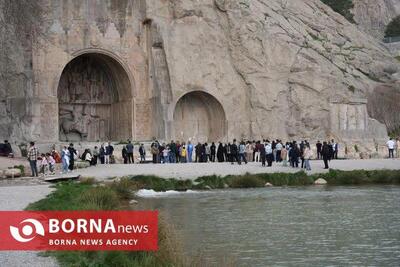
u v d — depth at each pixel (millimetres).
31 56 51406
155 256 14664
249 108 58594
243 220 25000
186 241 20859
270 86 58875
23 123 51000
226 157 51062
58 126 53938
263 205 29234
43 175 36031
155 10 57000
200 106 59094
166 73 56094
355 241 21047
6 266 13016
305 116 59125
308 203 29891
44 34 52094
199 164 44781
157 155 48344
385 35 119125
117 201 25156
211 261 17875
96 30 55562
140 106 57031
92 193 24031
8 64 50125
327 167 41531
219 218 25484
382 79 73000
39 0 51656
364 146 60094
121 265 13758
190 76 56719
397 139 63438
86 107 58594
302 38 64438
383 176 39062
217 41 58438
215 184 36469
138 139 56812
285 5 68438
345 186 37438
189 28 57469
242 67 59000
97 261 13539
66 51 54094
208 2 58719
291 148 43094
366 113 62250
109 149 47500
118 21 56531
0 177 34281
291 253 19234
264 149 42750
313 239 21328
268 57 59750
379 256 18969
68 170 39156
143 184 35125
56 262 13375
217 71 57938
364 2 121812
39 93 52562
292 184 37938
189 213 26750
